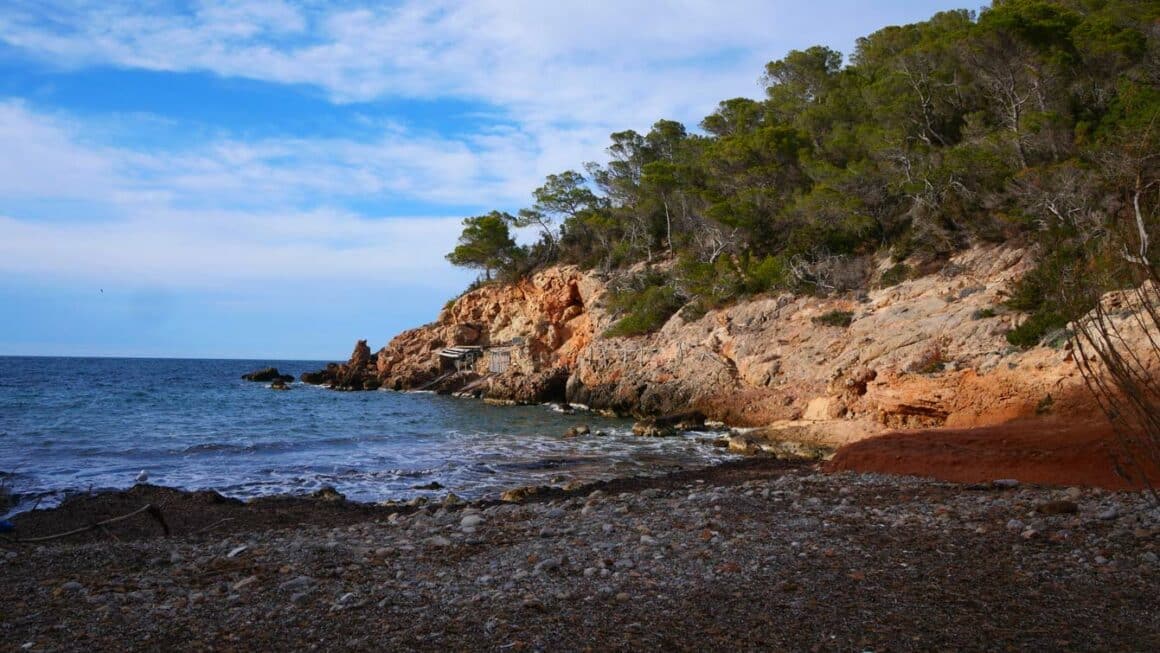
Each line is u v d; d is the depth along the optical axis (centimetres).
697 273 4841
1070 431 1562
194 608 663
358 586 730
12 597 712
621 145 6850
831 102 5166
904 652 516
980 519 983
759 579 714
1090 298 536
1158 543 790
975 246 3556
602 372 4841
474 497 1703
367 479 1947
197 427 3366
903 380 2562
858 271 3962
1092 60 3859
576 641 557
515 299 6762
